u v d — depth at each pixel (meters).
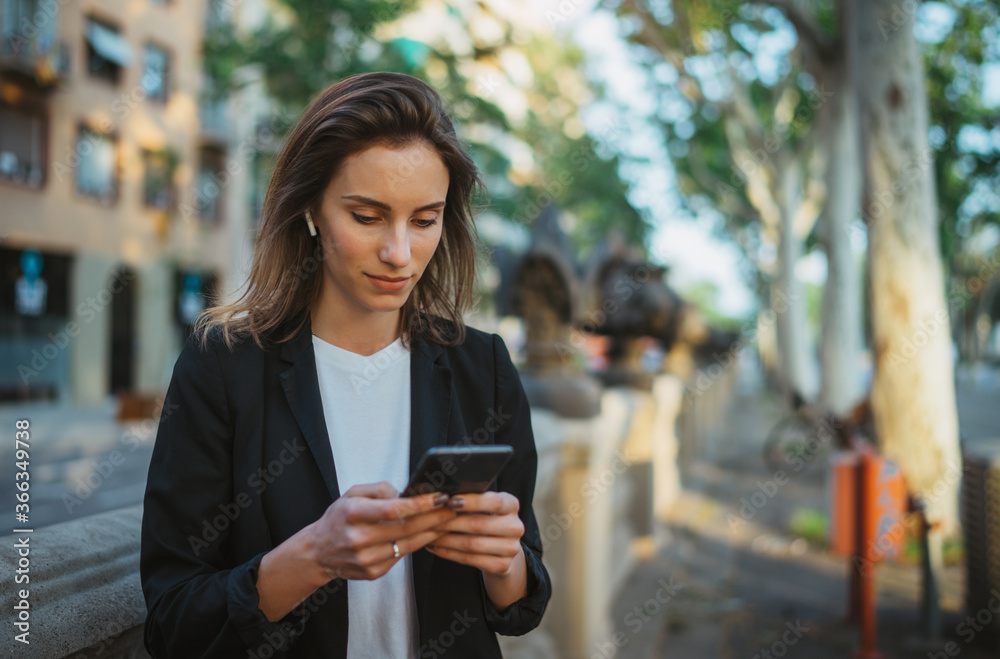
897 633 4.54
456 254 1.30
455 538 0.98
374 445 1.20
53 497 7.81
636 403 6.30
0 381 17.52
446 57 12.13
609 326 7.69
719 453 13.02
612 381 7.35
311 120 1.12
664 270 8.08
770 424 18.56
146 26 20.62
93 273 19.69
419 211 1.10
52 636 1.02
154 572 1.05
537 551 1.26
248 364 1.12
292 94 13.34
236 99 20.92
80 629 1.06
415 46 12.28
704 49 15.10
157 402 15.15
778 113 18.98
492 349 1.28
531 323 4.45
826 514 7.50
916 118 7.10
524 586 1.19
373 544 0.93
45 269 18.69
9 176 17.53
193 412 1.08
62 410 17.73
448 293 1.30
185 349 1.13
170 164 20.97
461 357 1.26
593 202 23.86
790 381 20.41
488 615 1.18
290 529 1.09
